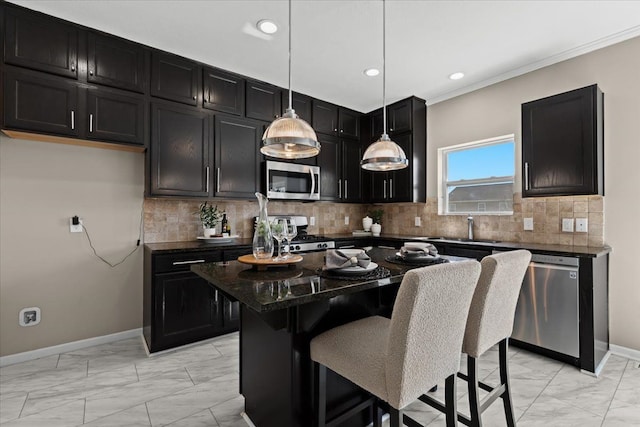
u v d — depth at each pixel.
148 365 2.42
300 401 1.46
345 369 1.28
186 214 3.30
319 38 2.64
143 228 3.04
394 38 2.64
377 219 4.60
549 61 2.96
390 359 1.13
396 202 4.11
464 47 2.77
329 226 4.57
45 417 1.79
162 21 2.44
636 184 2.49
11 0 2.22
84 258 2.76
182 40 2.70
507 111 3.29
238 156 3.32
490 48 2.79
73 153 2.71
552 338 2.46
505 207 3.43
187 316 2.76
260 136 3.47
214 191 3.16
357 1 2.18
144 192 3.02
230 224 3.61
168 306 2.66
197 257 2.80
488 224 3.45
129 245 2.97
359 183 4.41
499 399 2.00
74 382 2.17
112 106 2.61
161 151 2.85
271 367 1.58
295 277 1.52
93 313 2.80
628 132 2.53
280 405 1.52
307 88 3.69
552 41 2.67
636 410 1.86
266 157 3.52
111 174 2.88
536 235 3.06
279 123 1.86
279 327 1.42
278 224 1.85
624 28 2.47
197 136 3.05
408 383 1.13
